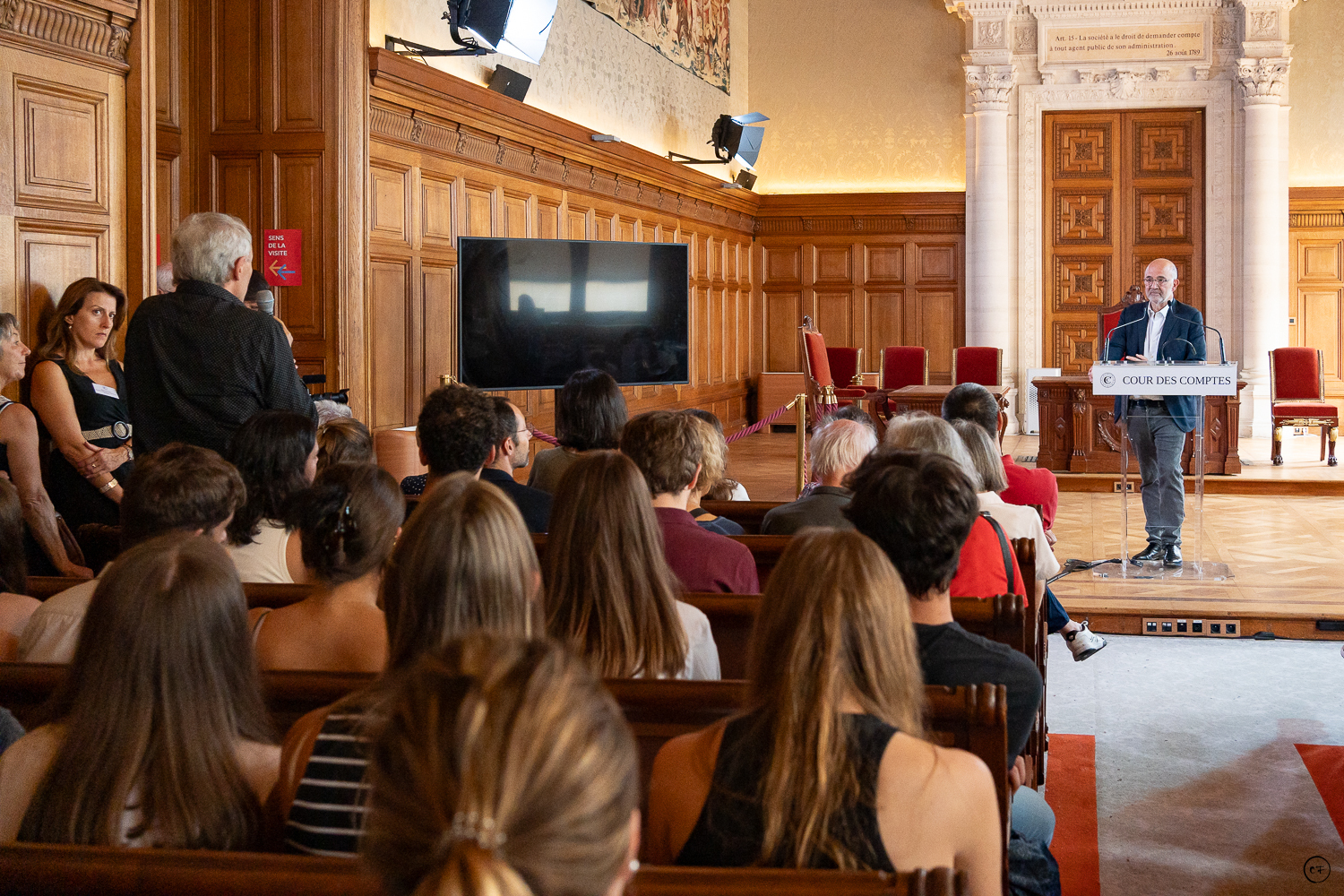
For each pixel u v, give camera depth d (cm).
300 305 704
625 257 895
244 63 702
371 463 229
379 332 757
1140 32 1407
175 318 380
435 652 86
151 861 130
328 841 157
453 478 182
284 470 305
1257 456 1195
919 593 230
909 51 1486
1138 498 1005
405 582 175
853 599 159
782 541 351
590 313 869
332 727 163
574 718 78
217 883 128
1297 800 388
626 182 1134
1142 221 1444
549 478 449
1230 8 1382
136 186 488
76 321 434
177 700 158
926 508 225
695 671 239
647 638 218
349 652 220
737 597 276
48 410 425
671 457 315
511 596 175
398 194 777
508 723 77
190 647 160
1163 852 347
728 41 1462
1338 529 852
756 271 1552
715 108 1416
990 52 1428
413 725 79
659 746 198
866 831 150
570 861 74
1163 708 490
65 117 458
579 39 1028
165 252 693
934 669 226
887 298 1513
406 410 793
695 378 1349
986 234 1441
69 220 461
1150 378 648
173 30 693
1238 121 1392
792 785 152
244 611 168
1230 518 900
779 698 156
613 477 220
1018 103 1449
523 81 886
